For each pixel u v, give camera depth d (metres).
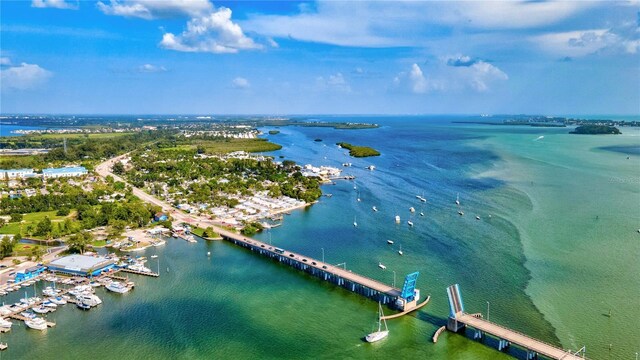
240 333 160.75
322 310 177.00
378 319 168.75
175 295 192.50
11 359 147.38
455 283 192.62
